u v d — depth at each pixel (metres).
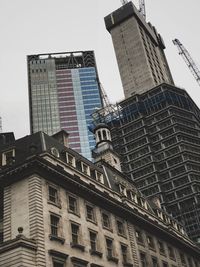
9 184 41.69
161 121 134.75
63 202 42.62
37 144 47.31
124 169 129.50
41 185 40.69
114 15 194.62
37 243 35.75
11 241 34.69
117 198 56.59
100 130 85.12
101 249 44.66
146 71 169.38
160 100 139.75
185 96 144.38
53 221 39.88
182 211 115.25
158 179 122.12
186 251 69.38
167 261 59.81
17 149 47.09
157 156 129.00
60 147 51.25
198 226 110.94
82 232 42.88
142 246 54.59
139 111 141.88
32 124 199.38
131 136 137.62
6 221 38.94
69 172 47.56
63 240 38.91
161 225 64.31
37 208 38.22
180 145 126.25
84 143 192.62
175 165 123.44
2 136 65.81
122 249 49.53
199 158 126.62
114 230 49.66
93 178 52.78
